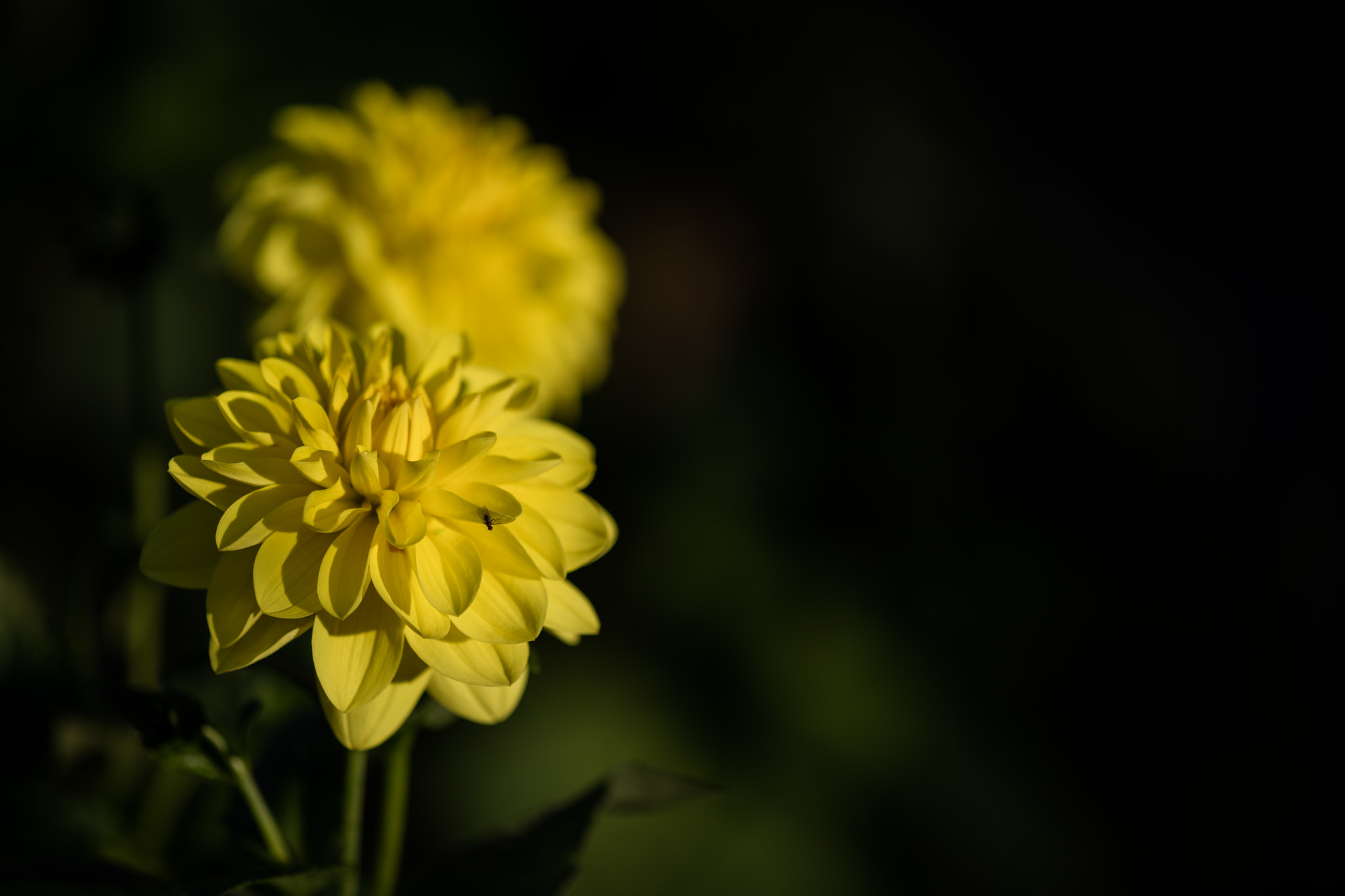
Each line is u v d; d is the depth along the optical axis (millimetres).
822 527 1340
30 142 1060
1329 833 1333
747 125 1485
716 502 1270
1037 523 1463
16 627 635
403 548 530
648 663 1136
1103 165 1697
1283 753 1393
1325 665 1480
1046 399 1530
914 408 1452
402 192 707
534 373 726
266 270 690
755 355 1396
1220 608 1496
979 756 1220
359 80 1202
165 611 789
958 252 1516
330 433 538
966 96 1617
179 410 537
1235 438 1603
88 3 1083
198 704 537
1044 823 1203
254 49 1149
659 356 1330
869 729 1173
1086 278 1599
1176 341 1611
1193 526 1537
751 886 1057
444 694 536
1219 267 1690
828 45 1521
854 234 1468
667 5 1443
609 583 1179
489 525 530
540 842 574
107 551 667
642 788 581
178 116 1104
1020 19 1692
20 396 1008
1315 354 1635
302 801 583
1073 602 1421
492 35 1312
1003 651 1346
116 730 644
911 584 1341
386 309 695
